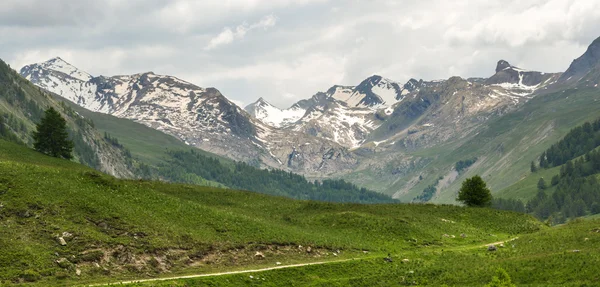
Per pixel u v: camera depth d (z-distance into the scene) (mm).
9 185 71938
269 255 74812
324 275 68812
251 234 79750
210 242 72875
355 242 87000
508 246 85562
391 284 67312
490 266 69688
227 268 67312
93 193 77750
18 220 64625
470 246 90062
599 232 79562
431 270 71438
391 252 83812
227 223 82125
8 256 56438
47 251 59438
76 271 57594
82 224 67500
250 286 61250
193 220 80188
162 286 55156
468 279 66062
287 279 65625
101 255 61688
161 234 70812
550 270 64125
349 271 71250
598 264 62156
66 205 70750
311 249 79625
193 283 58000
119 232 68250
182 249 69062
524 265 67500
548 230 93625
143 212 76938
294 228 90625
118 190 84000
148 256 64500
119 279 58375
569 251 70250
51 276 55562
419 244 89812
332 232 92375
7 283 51938
